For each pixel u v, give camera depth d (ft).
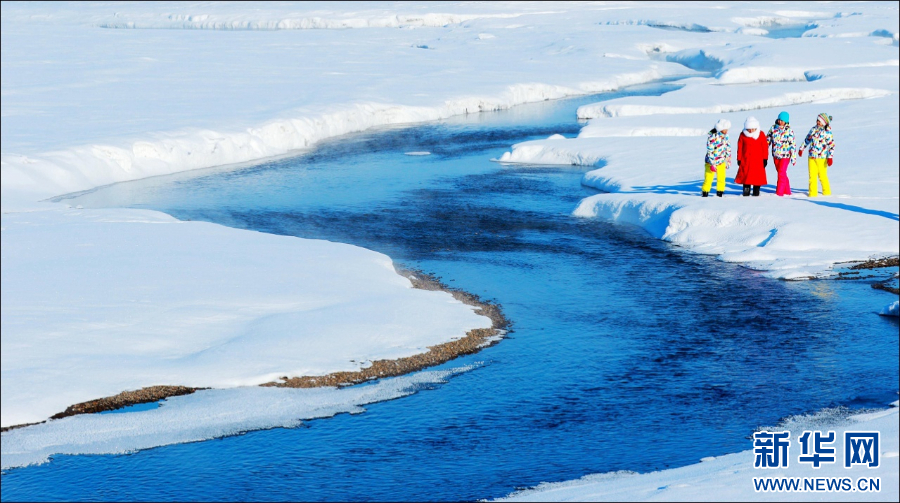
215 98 188.03
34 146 131.85
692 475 37.32
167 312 61.72
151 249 80.79
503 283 76.02
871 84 201.98
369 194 117.08
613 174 117.39
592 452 43.80
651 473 39.55
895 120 149.48
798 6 527.40
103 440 44.88
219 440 45.21
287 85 209.97
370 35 388.37
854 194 97.45
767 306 67.97
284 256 79.05
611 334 62.39
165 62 262.88
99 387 49.93
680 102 181.57
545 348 59.31
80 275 70.85
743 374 54.24
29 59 266.98
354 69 248.11
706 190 98.94
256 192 119.85
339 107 176.04
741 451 42.70
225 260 76.69
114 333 57.47
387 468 42.32
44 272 71.72
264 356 54.39
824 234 82.94
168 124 152.97
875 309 66.28
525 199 112.37
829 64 243.60
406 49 316.40
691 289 73.26
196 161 139.85
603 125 156.56
